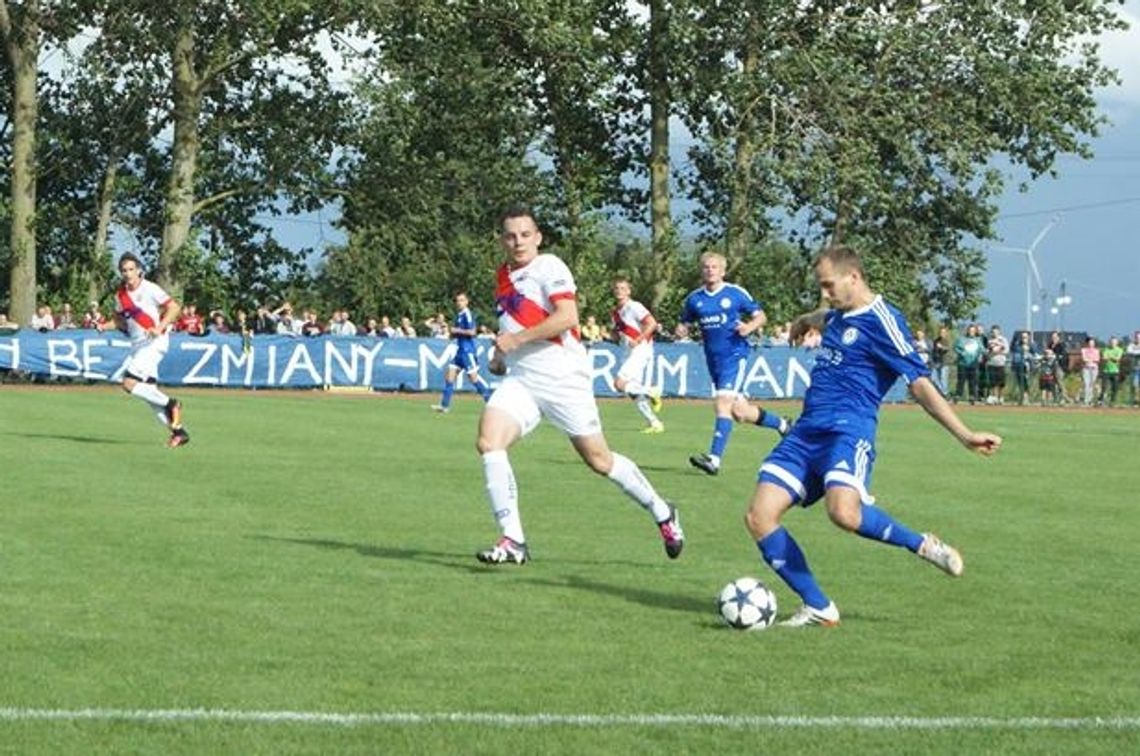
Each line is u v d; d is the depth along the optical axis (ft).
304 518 69.72
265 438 116.37
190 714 34.81
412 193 266.16
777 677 39.63
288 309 224.53
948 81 260.62
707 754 32.50
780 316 262.88
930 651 43.32
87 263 257.34
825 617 46.65
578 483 87.56
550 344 57.00
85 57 242.58
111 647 41.65
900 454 118.21
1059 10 258.37
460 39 253.03
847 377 47.34
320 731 33.71
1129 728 35.12
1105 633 46.44
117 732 33.42
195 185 257.96
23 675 38.29
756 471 100.32
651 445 122.83
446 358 215.10
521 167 273.54
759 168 250.98
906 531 47.11
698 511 76.69
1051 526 73.72
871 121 251.80
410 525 68.18
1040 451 125.39
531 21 244.42
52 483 81.66
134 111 253.03
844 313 47.67
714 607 49.67
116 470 89.40
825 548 63.93
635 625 46.26
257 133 259.39
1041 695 38.11
